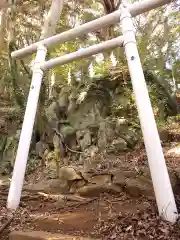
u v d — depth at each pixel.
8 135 9.62
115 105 8.73
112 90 9.09
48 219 4.52
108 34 12.84
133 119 8.40
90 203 5.14
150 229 3.68
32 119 5.66
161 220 3.83
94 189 5.50
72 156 8.18
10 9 13.13
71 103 9.22
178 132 8.77
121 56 10.36
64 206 5.13
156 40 14.12
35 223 4.45
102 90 9.09
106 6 12.08
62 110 9.27
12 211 5.04
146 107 4.32
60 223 4.33
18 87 10.40
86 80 9.63
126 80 9.01
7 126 9.82
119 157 7.32
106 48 5.32
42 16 14.27
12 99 10.85
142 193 5.04
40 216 4.70
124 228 3.83
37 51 6.16
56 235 3.86
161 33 14.50
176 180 5.10
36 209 5.16
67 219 4.45
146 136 4.19
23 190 6.33
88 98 9.05
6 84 11.20
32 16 14.45
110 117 8.57
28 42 14.73
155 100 9.51
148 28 14.39
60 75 10.48
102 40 13.35
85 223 4.22
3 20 12.78
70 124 8.88
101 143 7.93
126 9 5.02
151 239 3.46
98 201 5.16
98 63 11.57
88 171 6.18
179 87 11.69
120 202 4.95
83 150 8.02
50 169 7.91
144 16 14.91
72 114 9.06
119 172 5.82
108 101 8.98
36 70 6.00
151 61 11.76
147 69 10.13
